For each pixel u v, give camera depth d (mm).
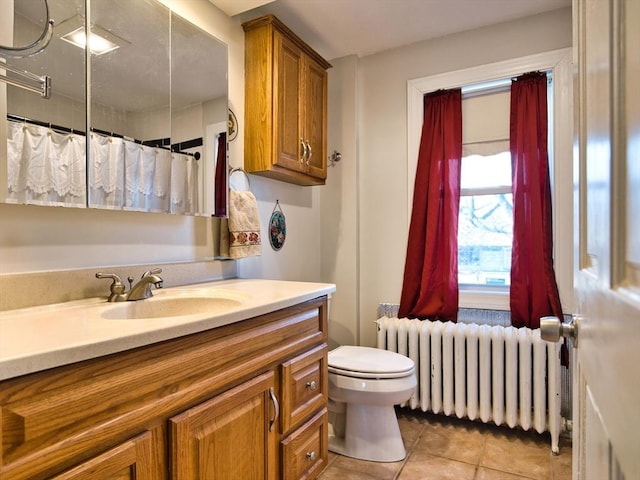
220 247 1753
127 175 1353
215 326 973
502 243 2215
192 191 1584
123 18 1352
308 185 2342
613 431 431
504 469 1706
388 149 2434
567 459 1780
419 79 2318
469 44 2197
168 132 1495
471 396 2002
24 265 1095
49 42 1145
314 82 2082
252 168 1840
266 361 1187
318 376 1495
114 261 1333
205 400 965
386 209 2439
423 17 2055
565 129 1975
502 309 2119
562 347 1948
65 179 1174
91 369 719
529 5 1961
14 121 1065
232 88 1806
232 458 1041
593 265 564
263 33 1812
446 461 1774
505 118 2162
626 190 382
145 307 1248
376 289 2469
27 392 628
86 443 706
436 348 2078
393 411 1838
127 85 1358
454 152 2217
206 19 1679
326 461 1535
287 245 2246
